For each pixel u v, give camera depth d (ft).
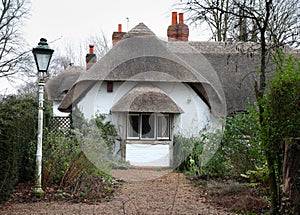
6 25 55.62
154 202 23.45
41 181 26.84
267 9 15.23
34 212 20.38
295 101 13.65
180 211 21.01
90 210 21.07
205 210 21.21
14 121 22.38
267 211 19.93
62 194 24.84
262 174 24.56
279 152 14.12
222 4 19.13
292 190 13.26
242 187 25.13
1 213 19.95
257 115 14.62
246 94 49.49
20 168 27.30
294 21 20.35
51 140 30.53
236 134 29.14
